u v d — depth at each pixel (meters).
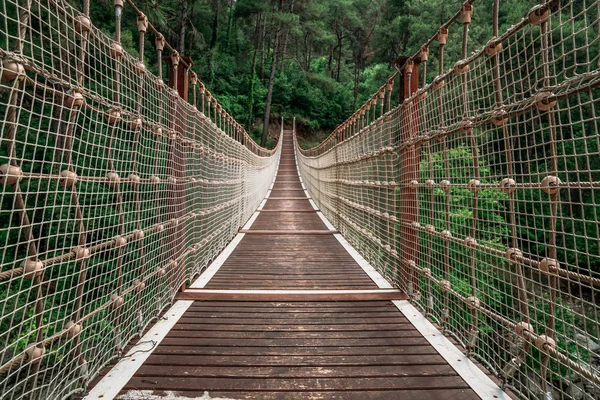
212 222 3.86
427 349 1.97
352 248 4.64
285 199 10.75
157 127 2.17
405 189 2.81
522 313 1.42
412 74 2.82
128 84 1.85
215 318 2.38
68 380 1.53
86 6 1.43
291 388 1.60
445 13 13.38
